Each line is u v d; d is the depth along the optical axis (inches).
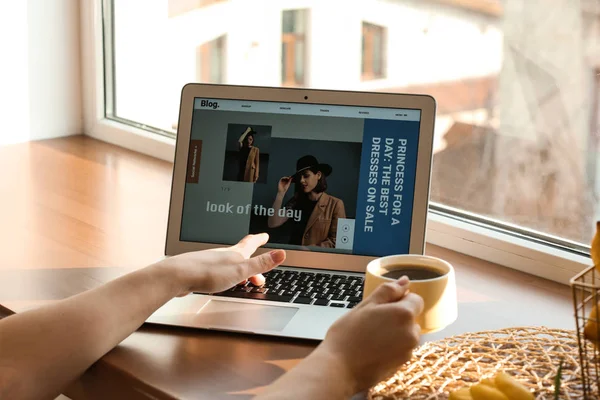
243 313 38.0
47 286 42.6
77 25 70.1
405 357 30.7
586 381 30.9
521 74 49.2
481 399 28.6
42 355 32.5
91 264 45.7
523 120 49.7
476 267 47.9
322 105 43.5
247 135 43.9
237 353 35.3
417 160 42.2
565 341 35.4
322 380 29.2
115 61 70.1
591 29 45.7
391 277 34.7
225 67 65.2
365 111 43.0
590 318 28.4
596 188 47.2
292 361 34.7
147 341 36.2
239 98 44.3
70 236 49.8
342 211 42.6
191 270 37.7
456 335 36.7
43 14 68.1
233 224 43.6
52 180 60.1
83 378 35.6
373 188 42.5
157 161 65.2
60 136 71.4
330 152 43.1
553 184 49.0
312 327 36.7
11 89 67.6
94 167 63.3
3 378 31.4
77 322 33.6
